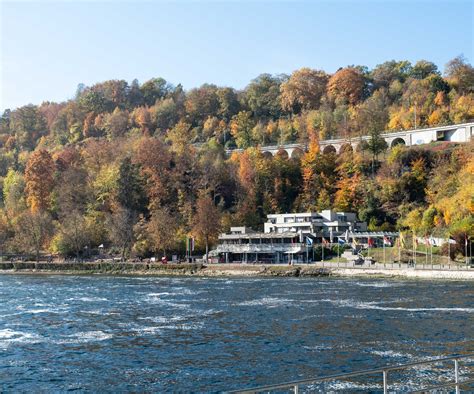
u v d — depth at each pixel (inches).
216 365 1857.8
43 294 4030.5
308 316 2768.2
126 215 7116.1
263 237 6579.7
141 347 2151.8
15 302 3543.3
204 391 1582.2
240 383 1648.6
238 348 2097.7
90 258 7229.3
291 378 1675.7
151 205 7760.8
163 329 2512.3
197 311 3034.0
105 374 1782.7
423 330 2327.8
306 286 4375.0
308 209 7780.5
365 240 6456.7
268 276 5649.6
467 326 2386.8
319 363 1839.3
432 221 6397.6
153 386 1643.7
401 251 5846.5
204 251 7022.6
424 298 3393.2
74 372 1813.5
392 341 2133.4
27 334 2437.3
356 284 4463.6
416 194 7342.5
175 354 2026.3
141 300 3577.8
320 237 6712.6
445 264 5354.3
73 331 2496.3
